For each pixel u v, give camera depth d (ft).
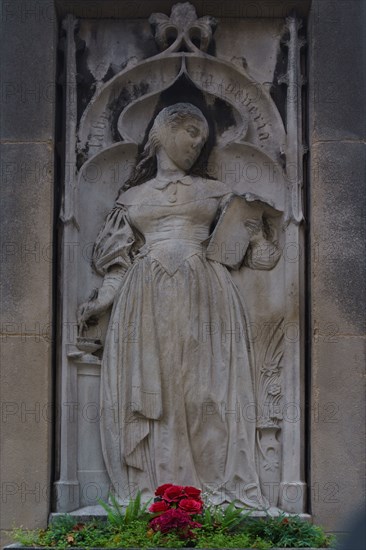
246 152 25.38
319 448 23.50
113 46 25.77
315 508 23.35
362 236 24.16
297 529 22.29
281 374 24.45
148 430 23.80
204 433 23.91
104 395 24.07
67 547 21.30
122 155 25.46
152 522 21.58
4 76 24.88
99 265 24.85
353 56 24.98
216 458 23.86
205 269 24.52
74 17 25.70
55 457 23.91
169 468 23.63
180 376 23.93
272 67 25.75
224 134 25.58
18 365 23.70
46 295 23.91
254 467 23.93
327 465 23.45
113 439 23.85
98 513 23.24
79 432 24.14
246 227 24.94
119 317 24.22
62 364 24.08
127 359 24.03
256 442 24.14
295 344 24.18
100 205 25.25
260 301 24.76
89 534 21.94
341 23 25.11
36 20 25.09
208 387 23.95
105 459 23.91
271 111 25.45
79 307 24.49
